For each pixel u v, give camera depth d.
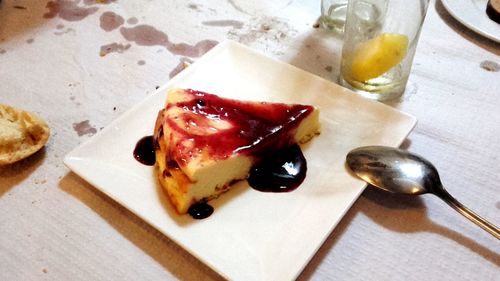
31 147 0.33
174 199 0.28
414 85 0.39
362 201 0.30
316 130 0.34
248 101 0.34
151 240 0.28
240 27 0.46
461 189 0.31
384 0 0.35
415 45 0.36
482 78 0.40
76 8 0.49
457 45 0.43
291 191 0.30
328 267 0.27
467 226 0.29
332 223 0.28
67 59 0.43
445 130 0.35
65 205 0.30
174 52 0.43
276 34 0.45
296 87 0.37
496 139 0.35
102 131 0.33
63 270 0.27
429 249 0.28
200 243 0.27
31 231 0.29
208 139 0.30
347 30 0.37
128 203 0.29
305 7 0.49
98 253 0.28
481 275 0.27
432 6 0.48
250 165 0.31
